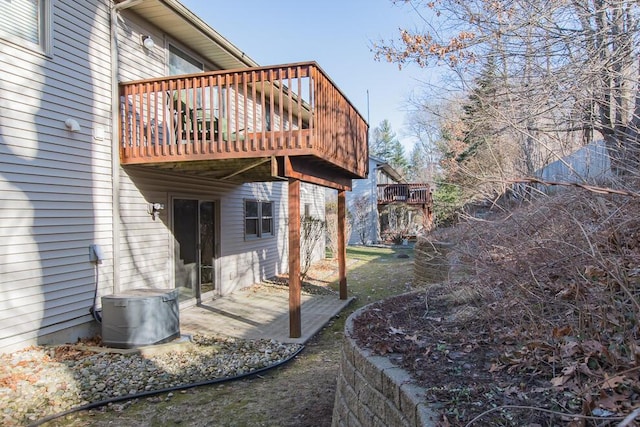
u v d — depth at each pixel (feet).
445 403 5.74
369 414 7.34
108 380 13.97
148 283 22.38
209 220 29.01
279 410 11.93
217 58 28.63
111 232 19.76
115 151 19.99
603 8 14.42
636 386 5.13
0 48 14.89
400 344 8.53
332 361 16.40
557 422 5.05
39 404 12.11
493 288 10.16
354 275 41.86
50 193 16.74
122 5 19.97
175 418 11.60
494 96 18.53
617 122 14.15
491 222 13.50
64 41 17.47
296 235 19.74
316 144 18.53
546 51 16.76
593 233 8.21
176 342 17.97
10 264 15.20
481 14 17.76
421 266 29.45
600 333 6.75
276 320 23.03
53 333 16.75
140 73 22.27
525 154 19.21
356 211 81.51
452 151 33.76
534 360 6.83
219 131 19.17
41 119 16.39
